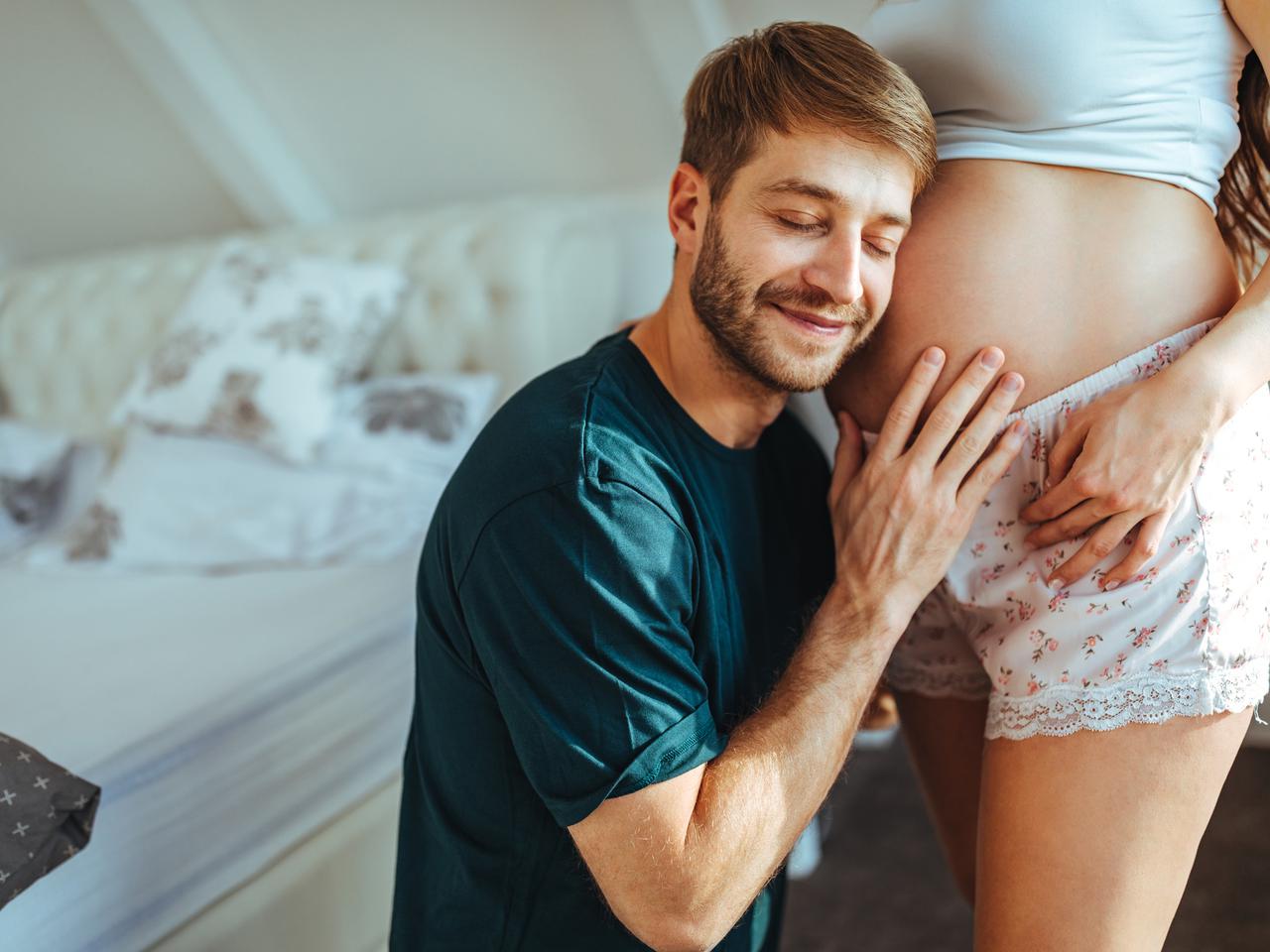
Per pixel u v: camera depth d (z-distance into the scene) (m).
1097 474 0.98
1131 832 0.99
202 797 1.36
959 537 1.07
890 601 1.06
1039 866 1.03
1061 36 1.00
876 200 0.97
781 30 1.01
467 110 2.53
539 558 0.94
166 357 2.29
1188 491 1.00
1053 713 1.04
